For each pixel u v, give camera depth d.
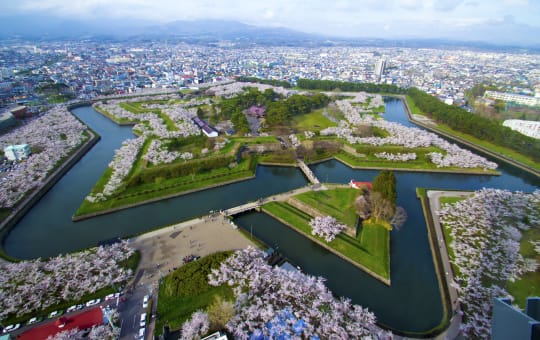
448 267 106.56
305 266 109.06
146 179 158.88
